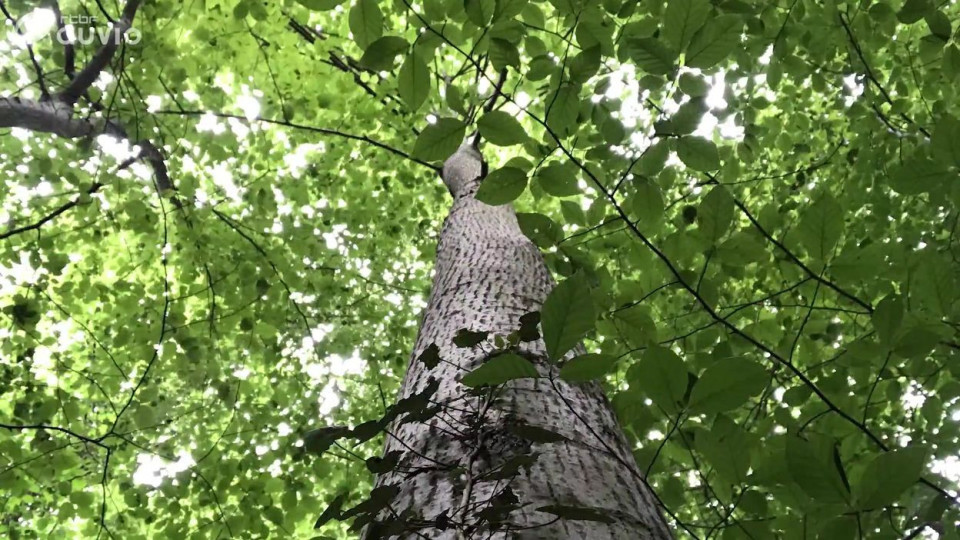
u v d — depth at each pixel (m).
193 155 4.41
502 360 0.88
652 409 1.85
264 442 4.80
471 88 3.08
